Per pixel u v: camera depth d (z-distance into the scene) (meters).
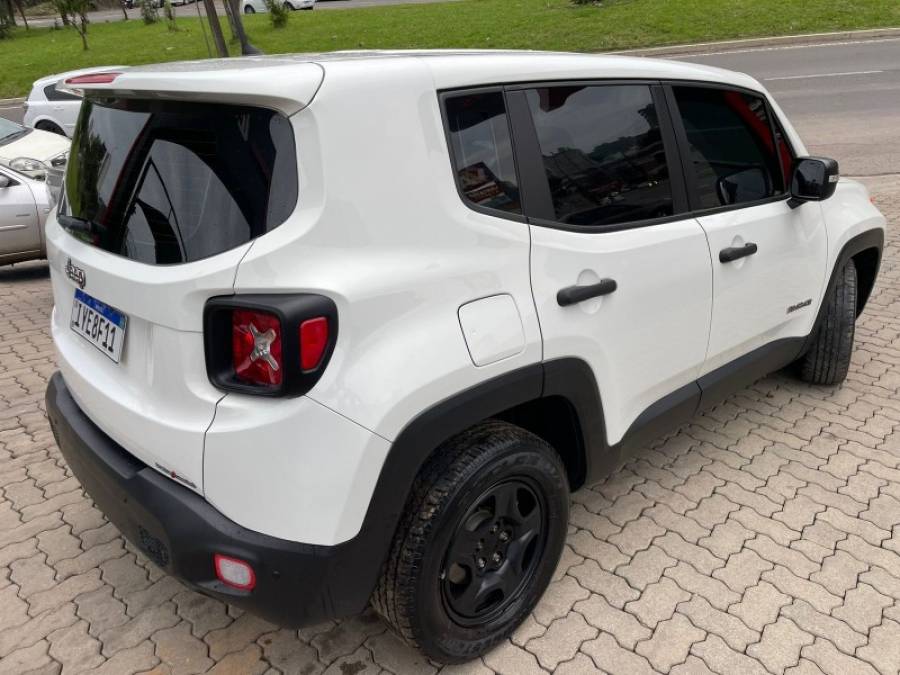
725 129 2.93
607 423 2.44
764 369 3.32
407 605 1.93
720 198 2.88
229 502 1.75
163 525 1.82
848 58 14.07
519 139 2.14
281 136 1.71
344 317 1.70
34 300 5.90
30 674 2.23
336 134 1.72
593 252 2.27
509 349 2.00
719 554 2.71
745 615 2.42
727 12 18.30
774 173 3.20
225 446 1.72
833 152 8.62
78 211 2.17
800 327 3.48
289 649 2.32
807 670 2.21
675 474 3.23
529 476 2.14
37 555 2.76
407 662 2.26
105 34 26.08
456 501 1.92
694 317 2.71
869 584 2.55
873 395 3.88
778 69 13.59
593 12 19.47
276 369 1.67
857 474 3.19
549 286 2.13
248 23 23.31
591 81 2.39
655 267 2.49
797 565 2.64
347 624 2.42
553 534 2.31
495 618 2.23
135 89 1.90
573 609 2.46
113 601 2.53
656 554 2.72
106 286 1.94
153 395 1.88
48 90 11.97
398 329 1.80
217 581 1.80
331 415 1.70
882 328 4.71
